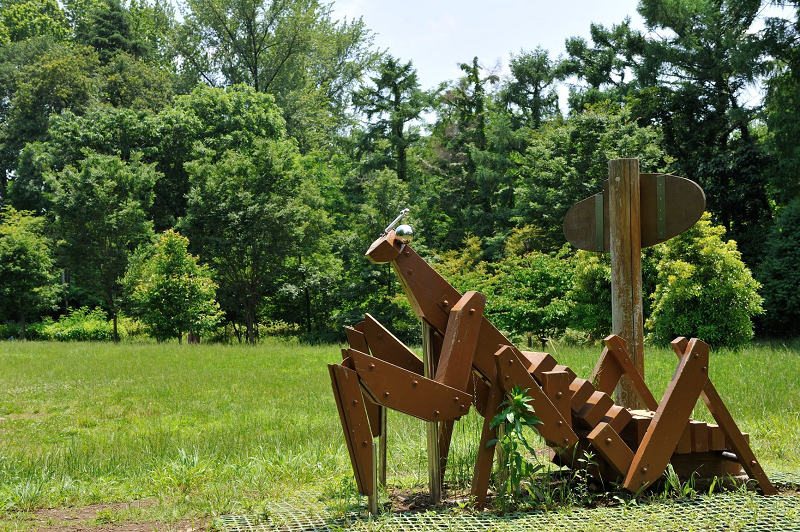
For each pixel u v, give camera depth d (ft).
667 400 14.10
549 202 104.32
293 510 13.83
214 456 20.59
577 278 74.64
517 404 13.10
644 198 18.90
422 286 14.42
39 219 122.31
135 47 186.09
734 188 101.35
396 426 24.77
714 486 14.64
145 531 13.06
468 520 12.37
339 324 113.39
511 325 75.46
